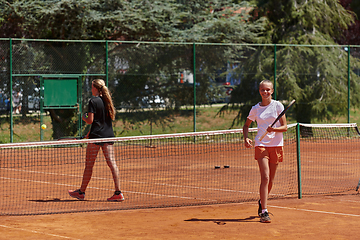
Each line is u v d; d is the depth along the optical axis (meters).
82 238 6.22
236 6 25.09
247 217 7.46
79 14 20.25
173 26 23.27
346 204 8.53
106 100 9.15
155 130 19.78
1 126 17.86
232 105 21.02
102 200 9.05
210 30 23.33
